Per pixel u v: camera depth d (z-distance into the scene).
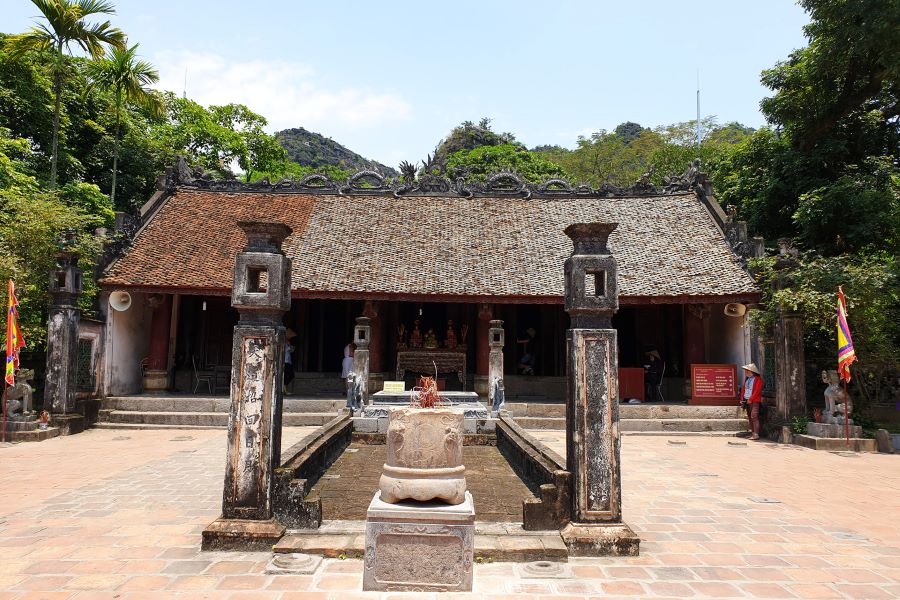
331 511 6.43
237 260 5.79
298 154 83.31
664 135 48.72
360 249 18.75
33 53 22.47
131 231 17.98
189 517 6.50
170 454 11.04
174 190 21.09
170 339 19.56
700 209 20.12
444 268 17.88
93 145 27.12
